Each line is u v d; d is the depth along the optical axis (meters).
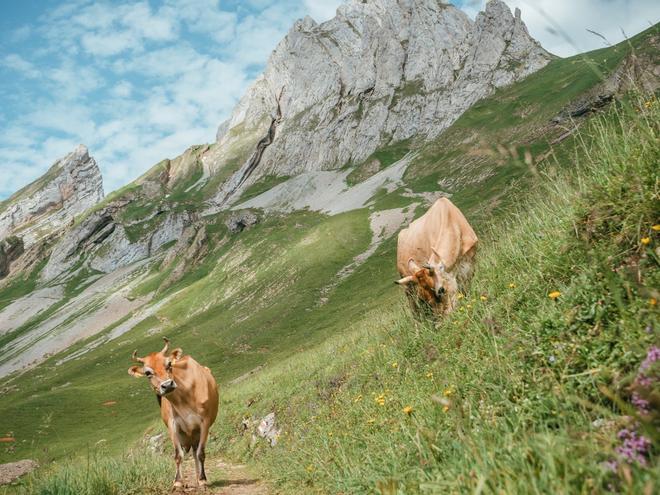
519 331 5.46
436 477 3.92
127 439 39.47
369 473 5.48
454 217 10.20
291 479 8.98
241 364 76.31
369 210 146.50
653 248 4.48
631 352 3.63
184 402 10.03
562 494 2.67
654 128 5.36
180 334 111.44
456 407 4.65
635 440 2.74
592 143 6.21
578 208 5.86
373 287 94.06
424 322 9.62
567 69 181.38
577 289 4.94
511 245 8.20
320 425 10.59
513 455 3.29
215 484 10.63
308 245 132.12
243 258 147.38
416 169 180.12
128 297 189.50
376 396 8.49
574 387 4.04
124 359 107.50
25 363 157.75
